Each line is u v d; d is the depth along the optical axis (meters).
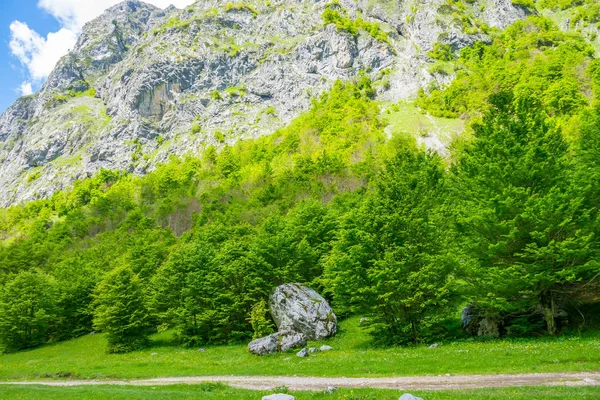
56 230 138.00
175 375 32.06
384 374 22.88
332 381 22.92
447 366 22.22
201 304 52.34
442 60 199.50
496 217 29.34
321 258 51.91
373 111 177.75
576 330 28.55
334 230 56.53
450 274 33.56
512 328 31.14
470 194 33.12
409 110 175.88
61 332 70.06
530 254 28.59
